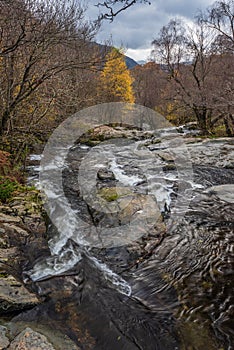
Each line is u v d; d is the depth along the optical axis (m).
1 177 6.48
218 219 5.64
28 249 4.19
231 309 3.28
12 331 2.73
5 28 6.66
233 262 4.18
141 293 3.55
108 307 3.27
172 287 3.66
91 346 2.72
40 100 8.58
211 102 17.12
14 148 8.43
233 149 11.96
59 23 7.22
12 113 8.03
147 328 2.98
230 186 7.77
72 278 3.73
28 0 6.71
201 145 12.79
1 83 7.93
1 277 3.37
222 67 19.25
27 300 3.12
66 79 9.41
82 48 8.44
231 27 17.81
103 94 14.69
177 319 3.12
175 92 20.14
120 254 4.39
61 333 2.82
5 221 4.65
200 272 3.96
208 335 2.92
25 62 7.89
